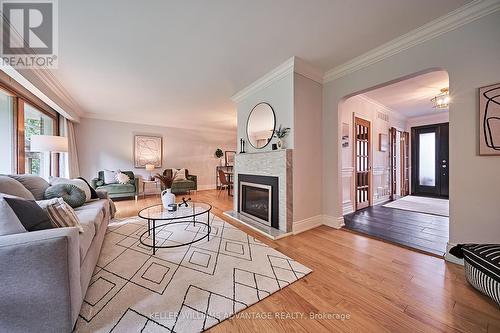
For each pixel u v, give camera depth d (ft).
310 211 9.68
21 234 3.49
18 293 3.29
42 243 3.38
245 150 12.30
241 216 11.37
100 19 6.06
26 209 4.01
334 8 5.75
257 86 10.91
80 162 16.76
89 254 5.12
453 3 5.63
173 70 9.50
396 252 6.97
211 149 24.13
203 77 10.30
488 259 4.36
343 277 5.47
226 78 10.47
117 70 9.42
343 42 7.45
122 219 11.03
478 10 5.64
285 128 9.34
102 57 8.27
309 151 9.63
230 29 6.63
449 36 6.23
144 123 19.89
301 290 4.93
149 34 6.83
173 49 7.77
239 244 7.70
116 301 4.46
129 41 7.22
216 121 20.66
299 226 9.16
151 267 5.94
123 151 18.81
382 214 11.97
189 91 12.22
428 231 9.05
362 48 7.84
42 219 4.24
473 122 5.85
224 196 19.06
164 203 8.95
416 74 7.14
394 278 5.40
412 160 19.52
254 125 11.30
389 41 7.38
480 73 5.72
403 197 17.87
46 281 3.39
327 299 4.61
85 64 8.81
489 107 5.56
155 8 5.65
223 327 3.83
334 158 9.74
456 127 6.15
